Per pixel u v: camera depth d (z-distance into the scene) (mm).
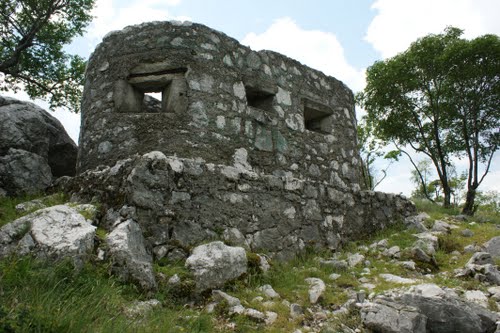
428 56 11492
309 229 5219
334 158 6586
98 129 5293
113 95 5305
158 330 2705
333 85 6961
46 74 10359
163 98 5355
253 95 6020
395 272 4645
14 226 3510
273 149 5707
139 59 5270
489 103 11289
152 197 3918
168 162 4109
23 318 2354
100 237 3525
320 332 3104
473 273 4434
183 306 3307
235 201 4520
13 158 5738
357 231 5969
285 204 5023
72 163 7047
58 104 10648
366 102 12898
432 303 3291
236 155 5273
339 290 3975
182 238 3982
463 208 11219
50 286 2934
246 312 3211
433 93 12117
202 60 5266
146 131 4977
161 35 5285
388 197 6773
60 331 2434
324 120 6801
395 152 16797
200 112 5090
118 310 2904
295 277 4168
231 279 3699
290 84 6219
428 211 9281
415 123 12742
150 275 3336
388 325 3066
